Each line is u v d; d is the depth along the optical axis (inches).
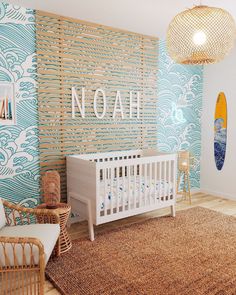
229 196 181.3
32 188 125.1
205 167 196.2
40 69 123.4
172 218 142.7
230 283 85.7
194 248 108.7
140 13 122.5
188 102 186.4
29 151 123.1
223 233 123.3
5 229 87.0
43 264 72.8
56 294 82.4
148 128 165.9
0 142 115.3
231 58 175.0
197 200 178.5
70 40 130.9
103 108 144.8
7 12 113.3
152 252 105.3
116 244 112.4
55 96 128.7
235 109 174.9
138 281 86.7
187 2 109.9
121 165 120.9
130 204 126.2
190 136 190.9
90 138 141.8
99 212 115.2
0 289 81.3
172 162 142.9
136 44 154.6
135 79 156.2
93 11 120.9
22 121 120.2
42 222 100.8
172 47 88.5
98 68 141.5
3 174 117.0
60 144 131.7
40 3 112.7
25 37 118.5
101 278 88.7
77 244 112.7
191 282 86.1
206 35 81.6
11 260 72.9
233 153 177.5
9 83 115.9
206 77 191.3
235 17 125.2
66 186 135.2
